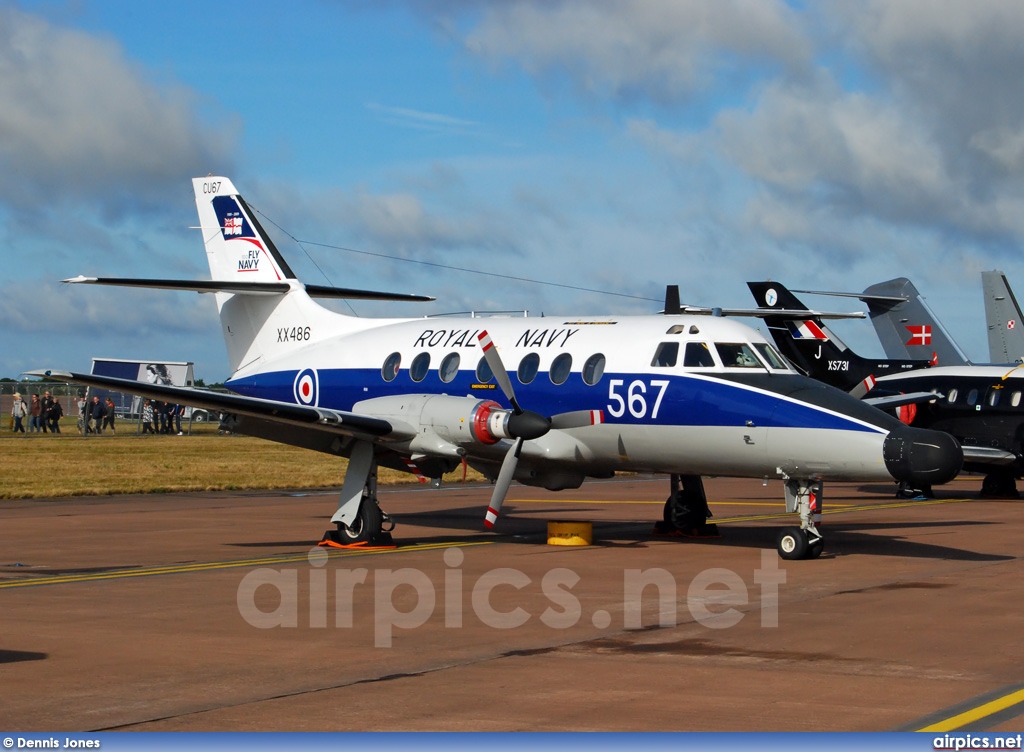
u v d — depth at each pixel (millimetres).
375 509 18000
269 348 22984
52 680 9062
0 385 67438
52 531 20562
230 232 23609
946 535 19688
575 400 18141
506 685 8836
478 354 19469
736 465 17031
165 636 10812
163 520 22641
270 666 9531
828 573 14883
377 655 9938
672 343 17625
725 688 8703
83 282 20312
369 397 20594
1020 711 8016
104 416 62219
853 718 7852
